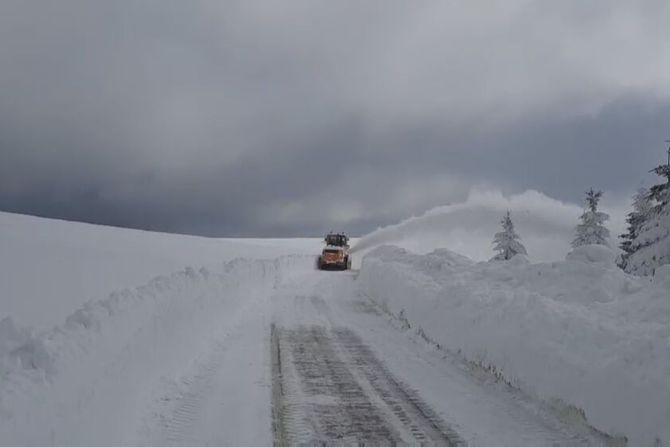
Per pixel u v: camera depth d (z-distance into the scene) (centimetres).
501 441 572
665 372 488
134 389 594
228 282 1309
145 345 650
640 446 482
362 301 1781
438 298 1105
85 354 465
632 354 537
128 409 565
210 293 1098
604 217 2741
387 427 613
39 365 414
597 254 1050
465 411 668
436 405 692
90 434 450
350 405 691
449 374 849
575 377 593
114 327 555
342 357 962
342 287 2219
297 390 752
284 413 656
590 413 555
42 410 369
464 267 1486
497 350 786
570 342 646
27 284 1020
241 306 1478
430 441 573
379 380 812
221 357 935
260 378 809
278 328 1234
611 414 523
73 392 421
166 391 704
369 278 2081
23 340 461
